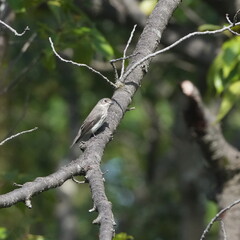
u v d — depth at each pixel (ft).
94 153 22.89
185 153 64.03
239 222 37.35
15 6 37.09
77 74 67.00
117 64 52.19
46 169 82.53
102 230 19.30
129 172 91.50
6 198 20.31
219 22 56.13
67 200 77.51
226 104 36.37
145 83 70.95
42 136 83.41
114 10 47.67
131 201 80.79
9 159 80.07
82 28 38.65
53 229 76.38
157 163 79.82
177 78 64.44
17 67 56.08
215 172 37.91
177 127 66.03
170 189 74.74
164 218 70.79
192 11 54.85
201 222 63.93
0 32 38.91
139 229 70.85
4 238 35.94
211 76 36.99
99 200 20.54
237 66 36.76
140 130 91.50
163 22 26.89
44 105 77.56
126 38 59.26
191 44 48.37
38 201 49.47
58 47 38.91
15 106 74.59
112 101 25.62
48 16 45.14
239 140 69.97
